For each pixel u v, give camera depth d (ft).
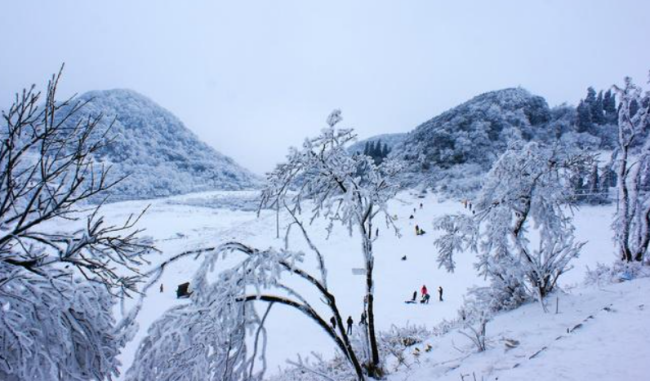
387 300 69.31
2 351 14.93
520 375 17.95
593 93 276.82
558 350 19.90
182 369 17.99
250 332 20.97
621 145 43.93
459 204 164.35
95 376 17.94
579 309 28.35
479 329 27.30
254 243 127.13
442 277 82.02
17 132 14.69
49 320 16.38
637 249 42.16
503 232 33.06
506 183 33.96
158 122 550.36
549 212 33.71
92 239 16.26
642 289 29.76
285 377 31.22
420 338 36.65
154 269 19.15
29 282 16.57
